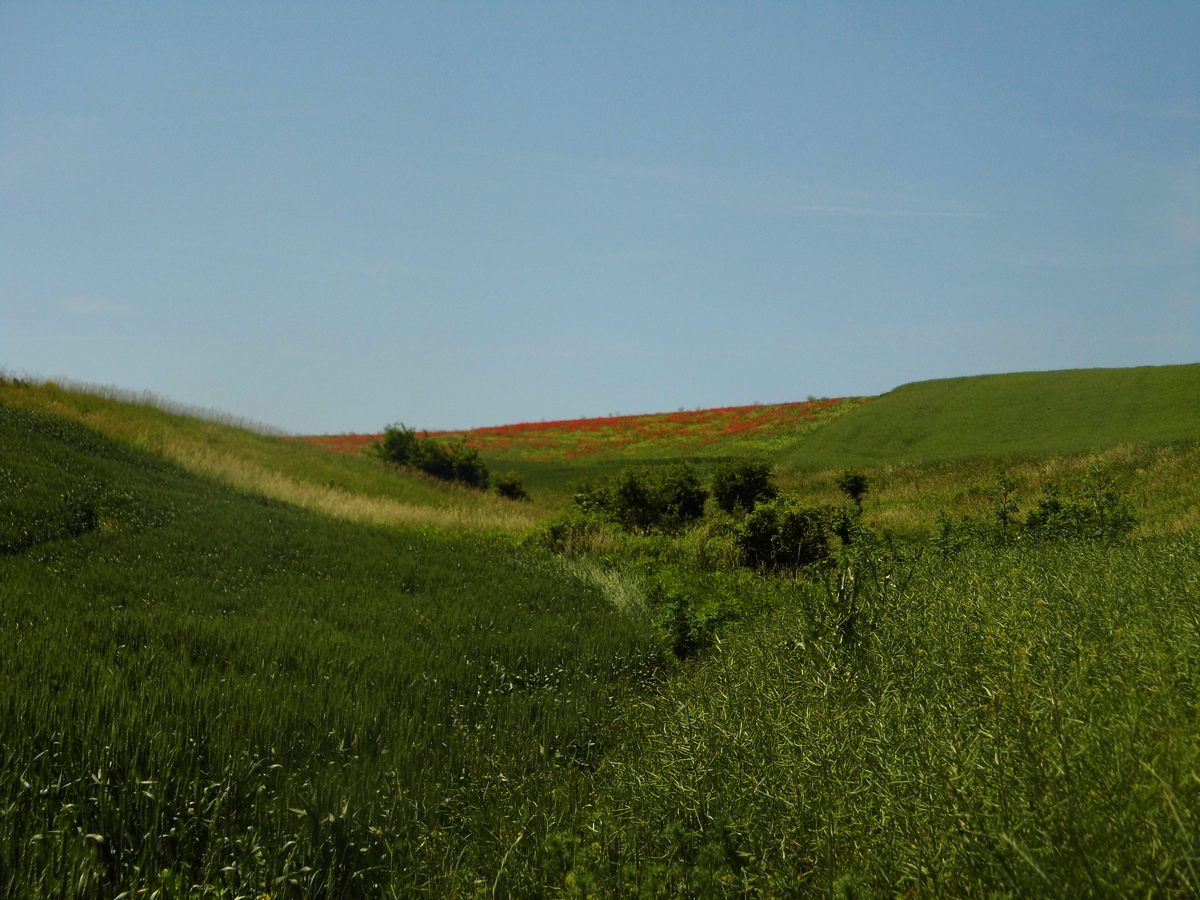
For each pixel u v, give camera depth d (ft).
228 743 21.67
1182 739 12.44
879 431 216.13
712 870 15.08
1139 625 20.53
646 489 100.53
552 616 46.09
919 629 24.98
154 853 16.96
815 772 16.44
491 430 290.56
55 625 31.89
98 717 21.47
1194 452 116.37
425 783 21.61
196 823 17.84
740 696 23.93
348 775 21.47
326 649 32.96
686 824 17.60
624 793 20.27
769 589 56.65
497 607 46.80
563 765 24.73
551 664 36.09
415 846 18.78
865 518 104.99
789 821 15.52
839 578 29.14
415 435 167.12
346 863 18.08
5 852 15.46
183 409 147.64
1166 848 10.78
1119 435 162.40
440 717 27.35
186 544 56.65
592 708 29.76
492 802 21.40
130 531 59.16
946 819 12.98
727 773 18.47
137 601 40.19
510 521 103.30
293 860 17.49
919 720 17.06
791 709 20.89
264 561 54.29
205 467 101.09
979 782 13.50
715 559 70.38
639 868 15.84
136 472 84.69
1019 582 29.07
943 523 73.41
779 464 193.88
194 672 27.35
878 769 15.51
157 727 21.34
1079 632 20.51
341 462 150.30
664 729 23.86
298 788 20.03
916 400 244.83
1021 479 113.91
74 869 15.64
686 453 237.25
